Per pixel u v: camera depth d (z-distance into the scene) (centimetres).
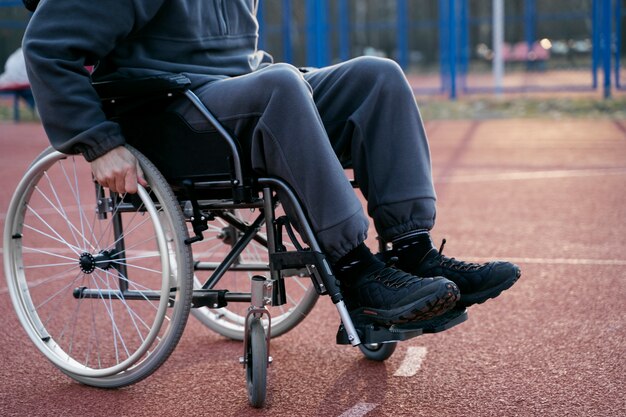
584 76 2067
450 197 690
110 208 283
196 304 270
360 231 247
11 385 295
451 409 261
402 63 1847
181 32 272
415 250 265
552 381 283
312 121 244
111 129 257
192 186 264
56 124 256
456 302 256
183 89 257
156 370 278
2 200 729
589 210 613
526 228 557
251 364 269
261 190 262
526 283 417
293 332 351
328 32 1809
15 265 304
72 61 254
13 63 1469
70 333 352
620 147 996
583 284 412
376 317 251
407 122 263
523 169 845
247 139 255
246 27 297
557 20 2673
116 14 255
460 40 1792
